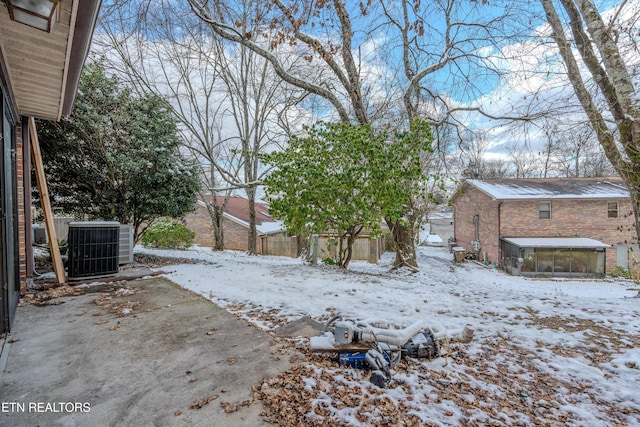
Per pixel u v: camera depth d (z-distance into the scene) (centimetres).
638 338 336
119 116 730
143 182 799
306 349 282
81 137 708
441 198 1283
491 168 2194
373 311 400
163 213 878
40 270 585
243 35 834
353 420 190
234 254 1567
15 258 389
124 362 252
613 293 1109
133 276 543
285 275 610
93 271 519
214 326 332
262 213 2475
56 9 235
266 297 446
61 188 745
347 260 891
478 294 528
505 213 1680
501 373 262
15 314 351
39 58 324
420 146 776
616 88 561
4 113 308
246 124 1528
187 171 863
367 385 228
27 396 204
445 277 1231
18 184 440
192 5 767
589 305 458
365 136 717
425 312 403
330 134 753
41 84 384
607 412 215
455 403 215
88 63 738
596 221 1612
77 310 370
